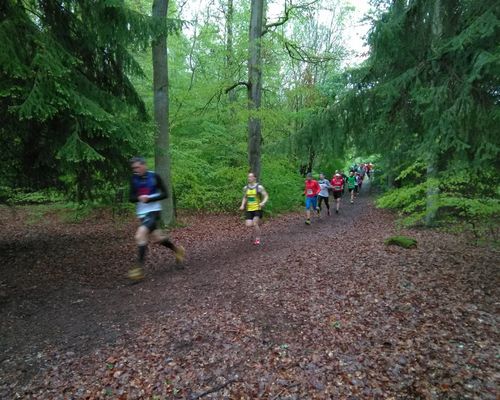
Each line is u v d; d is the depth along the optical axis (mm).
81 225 11586
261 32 12609
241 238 9672
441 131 4734
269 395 2842
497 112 4398
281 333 3820
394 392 2777
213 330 3920
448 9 5312
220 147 14609
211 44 14875
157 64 9938
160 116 10117
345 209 16875
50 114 5277
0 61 4699
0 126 6344
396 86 5426
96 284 5652
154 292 5211
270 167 14359
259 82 12734
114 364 3340
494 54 4277
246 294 4953
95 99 6582
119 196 10977
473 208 5488
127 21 6996
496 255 6453
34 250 7969
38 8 6680
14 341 3820
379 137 6359
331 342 3584
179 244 8797
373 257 6562
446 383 2826
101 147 6562
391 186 13430
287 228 11367
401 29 5566
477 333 3561
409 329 3740
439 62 5199
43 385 3051
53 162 6945
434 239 8289
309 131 6680
